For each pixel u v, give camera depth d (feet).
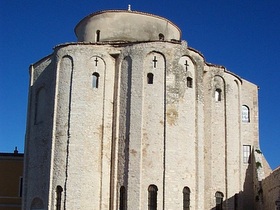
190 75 148.05
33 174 151.94
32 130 157.28
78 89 144.56
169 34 168.25
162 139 139.33
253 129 171.63
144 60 144.77
